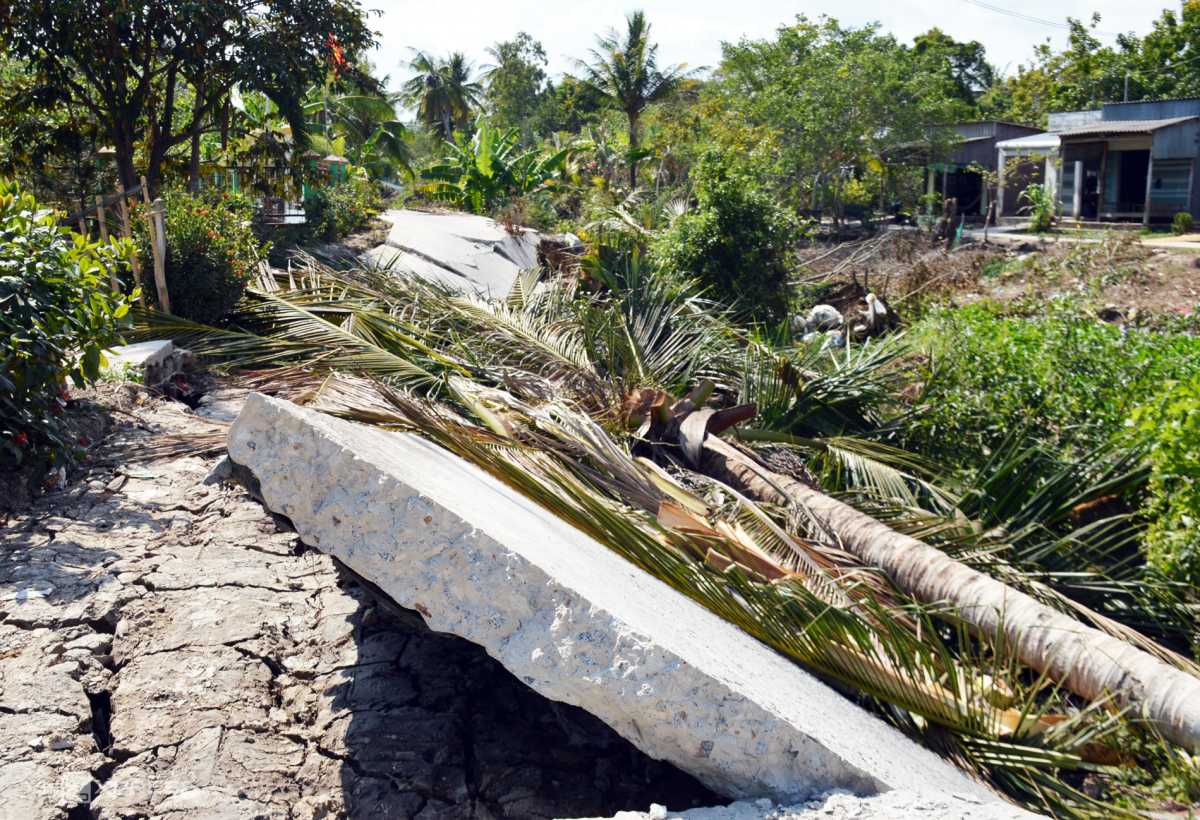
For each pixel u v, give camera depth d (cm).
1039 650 389
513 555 236
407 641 358
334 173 2280
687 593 327
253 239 1116
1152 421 542
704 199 1337
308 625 362
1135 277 1580
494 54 6725
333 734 299
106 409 573
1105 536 576
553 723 324
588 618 232
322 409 359
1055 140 3197
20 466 455
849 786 233
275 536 432
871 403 758
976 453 718
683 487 478
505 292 1416
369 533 241
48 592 350
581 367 713
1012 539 511
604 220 1680
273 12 1539
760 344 780
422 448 339
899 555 455
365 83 1700
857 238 2777
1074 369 745
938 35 5588
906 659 313
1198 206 2900
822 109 2856
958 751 309
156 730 281
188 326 798
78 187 1559
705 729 229
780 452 616
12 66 1775
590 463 462
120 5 1370
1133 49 4494
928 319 1045
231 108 1752
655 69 3531
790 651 321
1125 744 336
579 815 276
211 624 348
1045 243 2286
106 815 241
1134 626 478
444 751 298
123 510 444
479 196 2630
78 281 455
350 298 862
